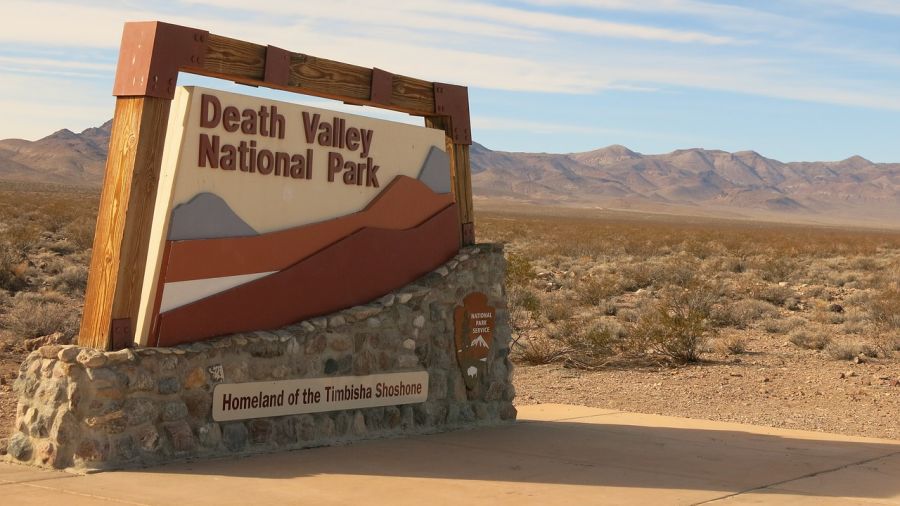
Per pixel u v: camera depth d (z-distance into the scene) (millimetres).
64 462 7730
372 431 9852
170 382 8086
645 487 8164
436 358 10555
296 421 9141
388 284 10250
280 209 9250
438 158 10930
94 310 7992
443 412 10578
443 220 10914
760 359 18891
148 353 7930
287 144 9312
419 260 10609
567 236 71625
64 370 7762
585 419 11789
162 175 8539
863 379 16625
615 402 14133
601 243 60812
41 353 8008
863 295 30828
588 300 28516
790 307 29062
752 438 10805
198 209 8547
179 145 8391
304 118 9461
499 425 11016
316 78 9602
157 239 8359
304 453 8852
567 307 24734
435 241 10805
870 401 14672
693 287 27016
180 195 8406
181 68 8211
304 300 9406
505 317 11336
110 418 7719
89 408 7668
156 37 7988
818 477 8852
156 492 7172
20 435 8016
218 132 8688
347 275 9812
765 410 13750
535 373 16844
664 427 11328
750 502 7789
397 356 10102
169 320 8273
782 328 23578
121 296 7871
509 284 22000
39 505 6723
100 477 7496
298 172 9414
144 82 7938
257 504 7016
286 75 9234
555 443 9984
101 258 8000
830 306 28078
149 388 7949
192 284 8484
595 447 9859
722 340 20734
